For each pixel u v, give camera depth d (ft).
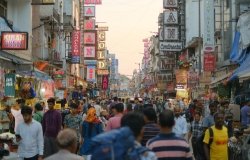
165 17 208.85
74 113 49.80
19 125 36.99
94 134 48.42
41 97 88.43
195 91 148.97
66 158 21.56
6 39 73.72
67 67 168.45
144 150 18.22
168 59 263.90
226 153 34.19
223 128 34.27
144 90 388.37
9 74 67.62
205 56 118.42
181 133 55.52
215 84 103.19
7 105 60.59
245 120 59.36
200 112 48.75
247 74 67.36
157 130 30.32
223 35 120.06
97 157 16.46
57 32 145.48
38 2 102.01
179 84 182.29
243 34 81.30
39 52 119.34
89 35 209.15
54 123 44.45
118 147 16.55
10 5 96.48
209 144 34.04
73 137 21.93
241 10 106.93
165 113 24.00
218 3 128.77
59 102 73.20
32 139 36.65
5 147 38.34
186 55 199.41
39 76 89.40
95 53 209.67
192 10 206.69
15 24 98.43
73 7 195.83
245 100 78.74
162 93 264.72
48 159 21.68
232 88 87.61
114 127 37.14
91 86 237.25
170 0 213.46
